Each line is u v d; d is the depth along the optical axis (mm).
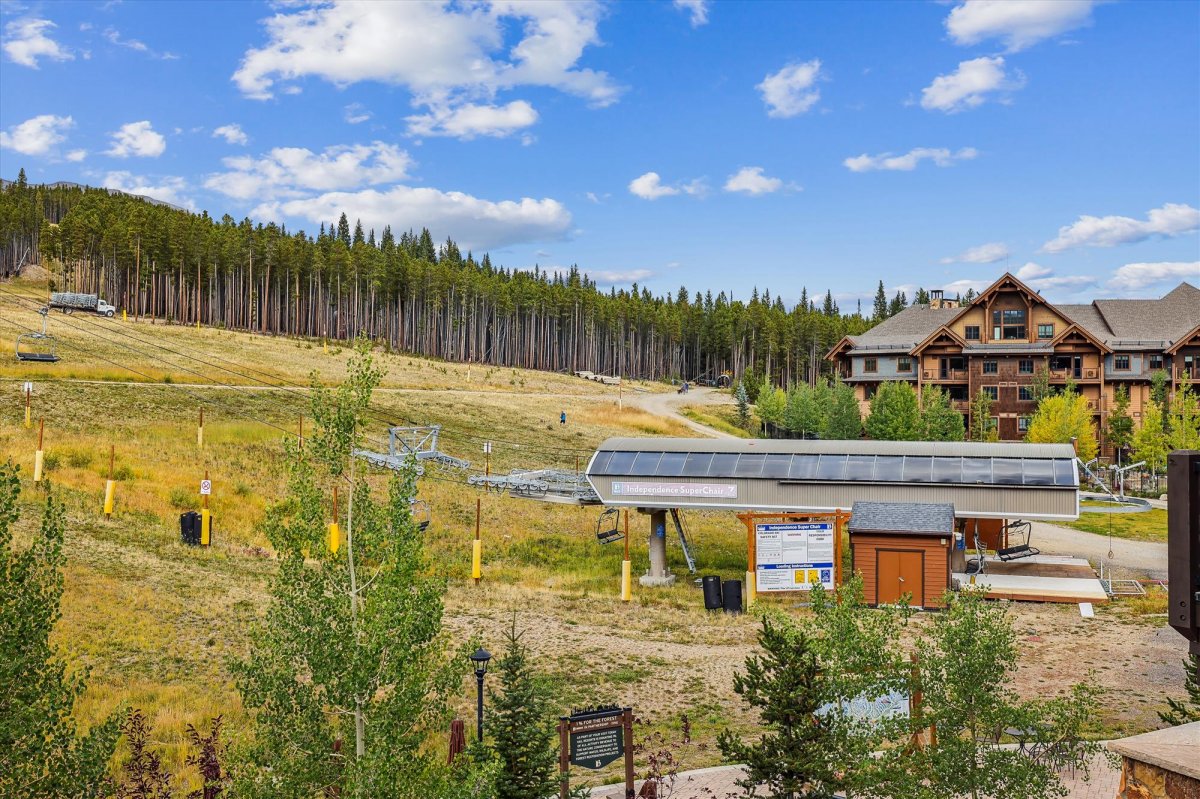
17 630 12688
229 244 151500
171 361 95625
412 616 14336
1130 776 9000
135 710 23016
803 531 40281
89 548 37188
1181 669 29094
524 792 15844
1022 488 40812
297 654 14594
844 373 98312
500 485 60219
